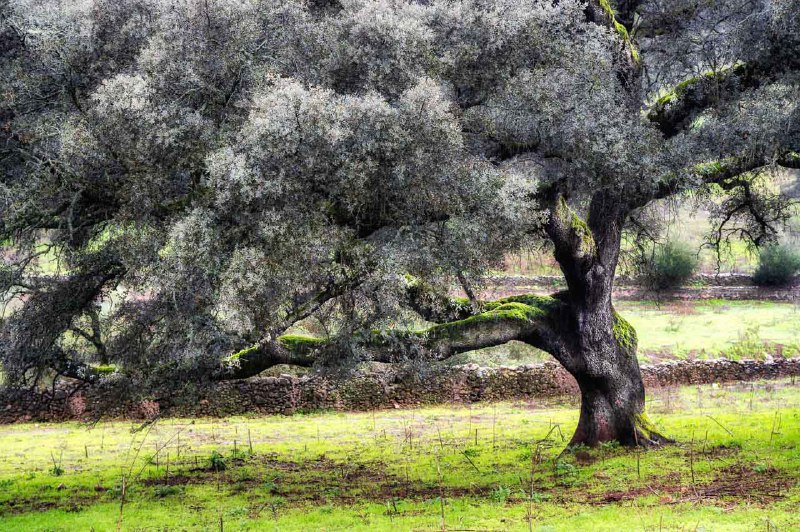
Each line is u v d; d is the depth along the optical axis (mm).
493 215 10156
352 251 10414
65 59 10375
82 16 10383
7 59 10875
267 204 9406
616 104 13047
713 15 14211
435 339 14000
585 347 15172
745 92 13648
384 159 9703
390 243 10234
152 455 18719
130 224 10398
